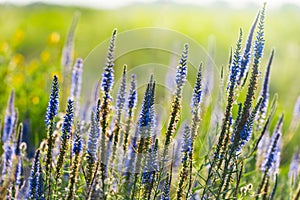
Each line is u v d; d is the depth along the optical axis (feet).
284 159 5.54
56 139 4.14
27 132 5.38
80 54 10.29
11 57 8.10
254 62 3.88
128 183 4.06
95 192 3.76
